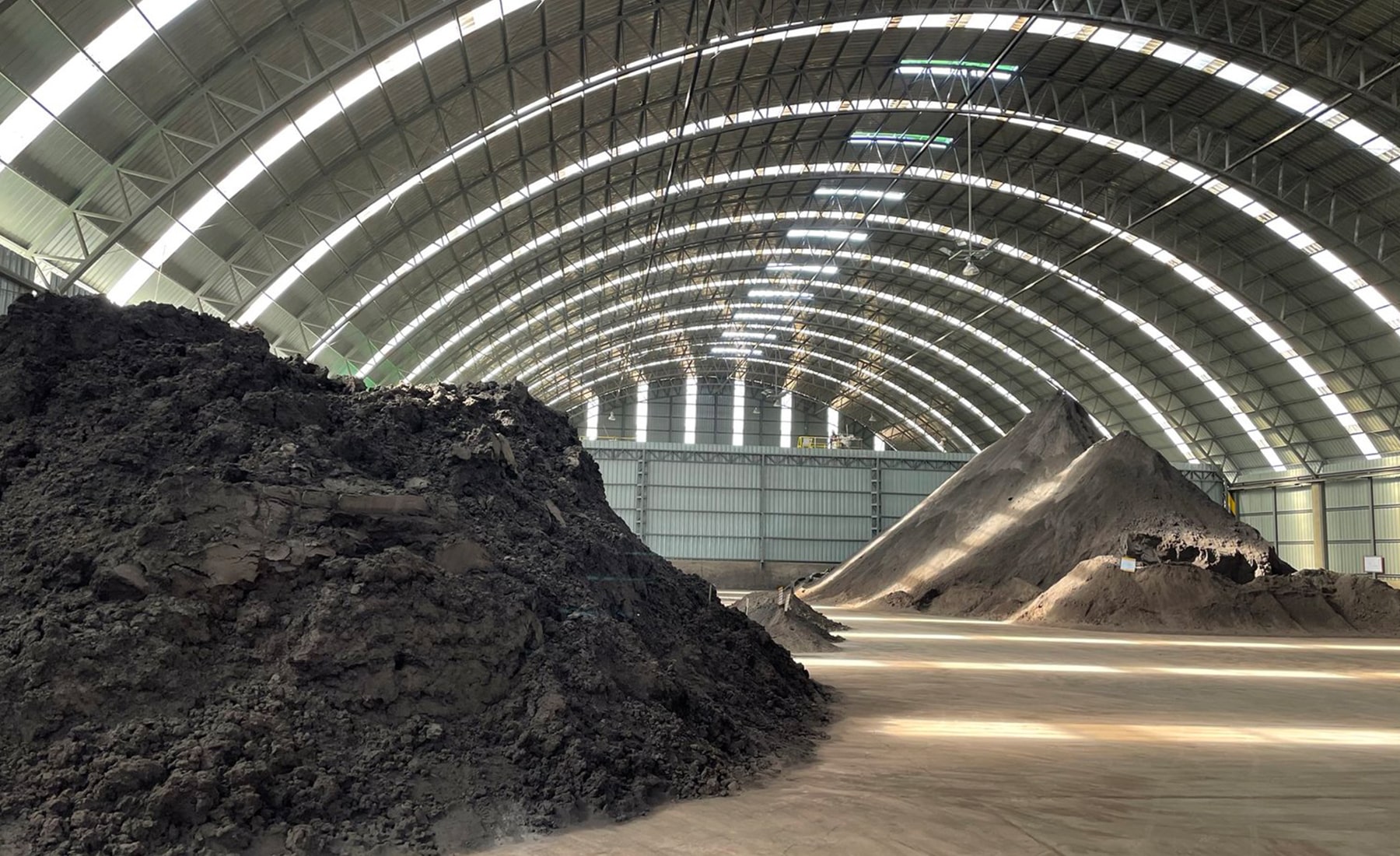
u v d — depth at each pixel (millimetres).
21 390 9828
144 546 8156
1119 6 31531
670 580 15266
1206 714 15391
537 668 9117
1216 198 41594
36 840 5992
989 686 18531
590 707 9039
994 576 41375
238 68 23234
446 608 8914
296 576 8609
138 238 24688
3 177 20594
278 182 27906
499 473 11984
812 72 36344
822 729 13266
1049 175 44375
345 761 7406
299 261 31750
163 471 9023
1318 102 33812
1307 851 7789
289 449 9719
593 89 32750
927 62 35656
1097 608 35281
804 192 48438
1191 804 9250
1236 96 35250
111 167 22547
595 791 8016
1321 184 38594
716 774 9344
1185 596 34844
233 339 11945
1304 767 11141
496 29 27000
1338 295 44312
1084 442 47406
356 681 8016
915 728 13602
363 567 8664
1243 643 29875
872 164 44625
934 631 32625
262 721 7301
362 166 30266
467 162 34000
